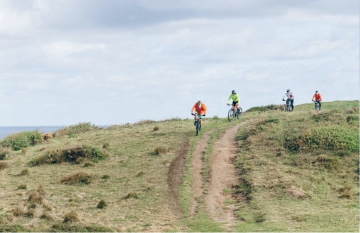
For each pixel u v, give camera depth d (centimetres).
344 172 3150
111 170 3462
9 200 2711
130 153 3891
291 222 2242
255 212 2461
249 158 3484
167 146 3975
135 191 2922
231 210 2567
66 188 3055
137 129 5009
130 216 2434
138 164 3541
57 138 5097
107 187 3055
